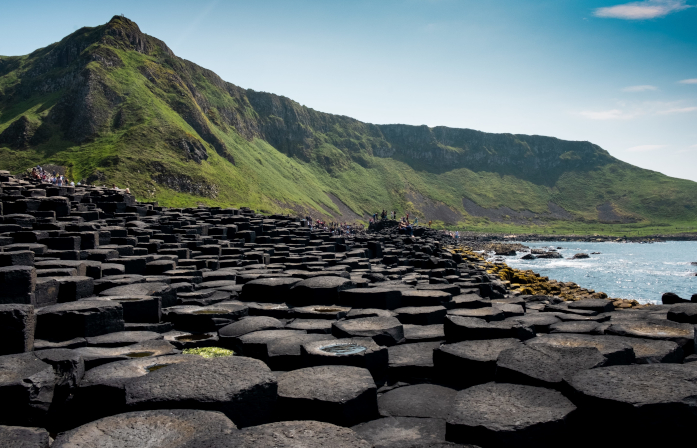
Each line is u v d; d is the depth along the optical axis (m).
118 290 10.20
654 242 143.50
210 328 9.15
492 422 4.11
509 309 10.38
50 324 7.57
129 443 3.79
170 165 110.31
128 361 6.12
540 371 5.11
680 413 3.86
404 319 9.51
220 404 4.44
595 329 7.76
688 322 7.99
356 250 24.17
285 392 5.00
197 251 19.17
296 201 156.38
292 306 10.94
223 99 194.75
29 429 4.27
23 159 105.69
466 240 120.94
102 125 117.94
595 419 4.16
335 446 3.65
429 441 4.49
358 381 5.27
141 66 144.25
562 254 84.31
